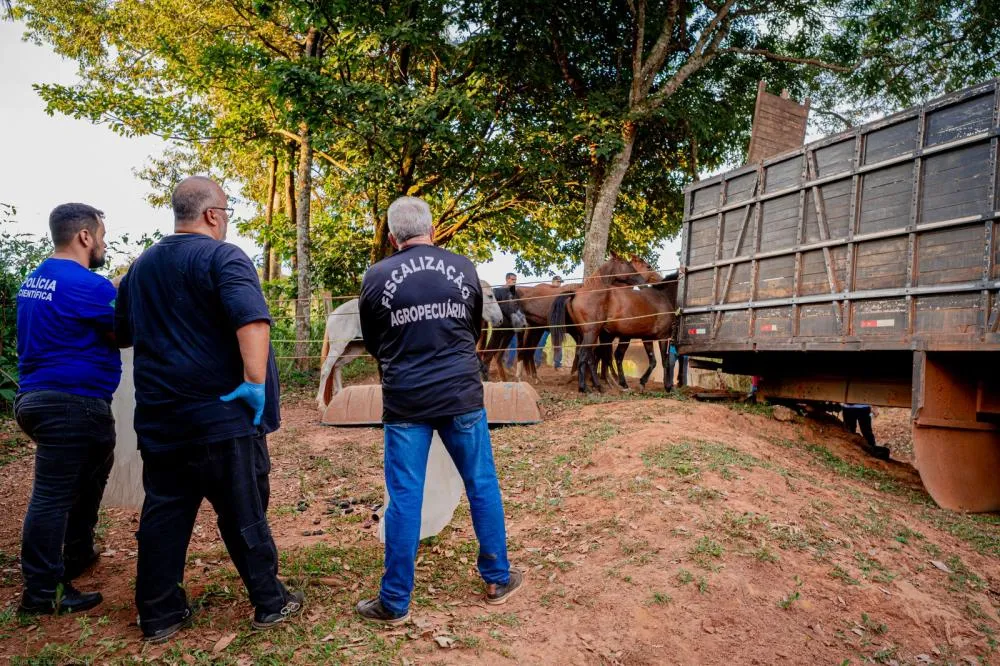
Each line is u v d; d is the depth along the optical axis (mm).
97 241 3664
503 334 11672
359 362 14039
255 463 3141
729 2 14039
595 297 10555
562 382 12188
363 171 14641
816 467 6586
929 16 14336
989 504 6078
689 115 14156
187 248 2973
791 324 7516
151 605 3010
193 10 16469
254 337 2879
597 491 5004
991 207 5430
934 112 5984
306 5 12789
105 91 14648
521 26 14133
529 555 4121
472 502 3447
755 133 9281
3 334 8281
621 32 15375
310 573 3791
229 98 16203
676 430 6430
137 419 2973
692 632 3389
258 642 3033
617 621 3395
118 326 3223
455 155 14617
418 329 3207
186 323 2910
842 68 14438
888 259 6398
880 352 6898
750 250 8289
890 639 3586
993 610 4016
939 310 5855
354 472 6273
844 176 6863
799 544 4270
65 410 3307
